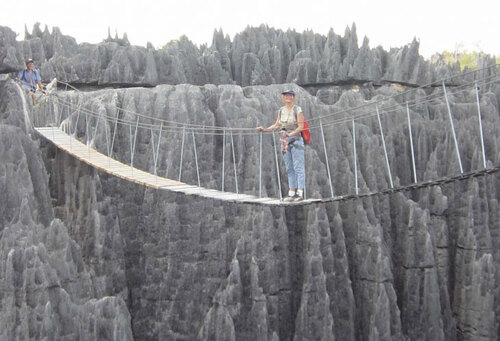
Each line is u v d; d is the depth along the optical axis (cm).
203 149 3472
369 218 3528
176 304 3186
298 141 2020
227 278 3180
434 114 4481
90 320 2597
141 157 3416
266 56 4625
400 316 3550
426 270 3578
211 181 3419
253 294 3152
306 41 5009
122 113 3438
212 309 3116
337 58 4666
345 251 3431
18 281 2375
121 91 3550
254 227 3212
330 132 3828
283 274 3312
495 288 3741
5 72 2830
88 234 2973
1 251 2403
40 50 4069
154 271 3225
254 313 3133
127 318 2764
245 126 3566
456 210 4028
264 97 3775
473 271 3731
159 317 3194
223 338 3030
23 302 2353
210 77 4500
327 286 3312
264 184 3466
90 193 3002
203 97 3625
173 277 3200
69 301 2488
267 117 3681
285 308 3309
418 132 4259
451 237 4006
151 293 3212
